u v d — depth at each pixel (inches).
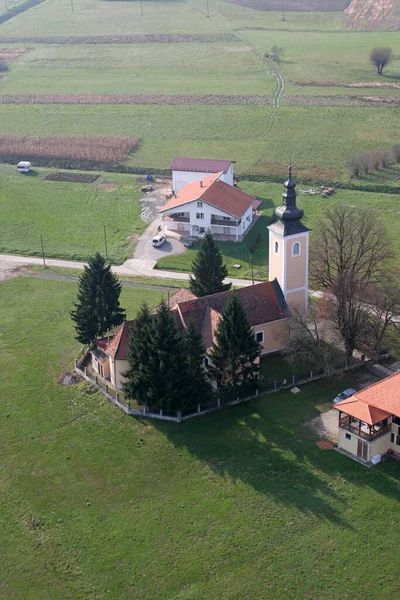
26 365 4005.9
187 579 2635.3
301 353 3678.6
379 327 3932.1
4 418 3560.5
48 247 5718.5
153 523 2883.9
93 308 3991.1
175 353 3373.5
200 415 3496.6
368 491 2972.4
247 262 5334.6
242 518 2878.9
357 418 3095.5
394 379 3275.1
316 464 3142.2
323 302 4025.6
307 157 7539.4
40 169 7485.2
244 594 2564.0
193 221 5738.2
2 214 6373.0
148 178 7101.4
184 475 3125.0
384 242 4704.7
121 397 3644.2
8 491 3088.1
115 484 3100.4
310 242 4680.1
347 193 6619.1
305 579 2605.8
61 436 3415.4
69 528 2883.9
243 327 3442.4
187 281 5049.2
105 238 5782.5
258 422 3425.2
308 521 2844.5
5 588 2637.8
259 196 6614.2
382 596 2527.1
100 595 2596.0
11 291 4945.9
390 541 2736.2
